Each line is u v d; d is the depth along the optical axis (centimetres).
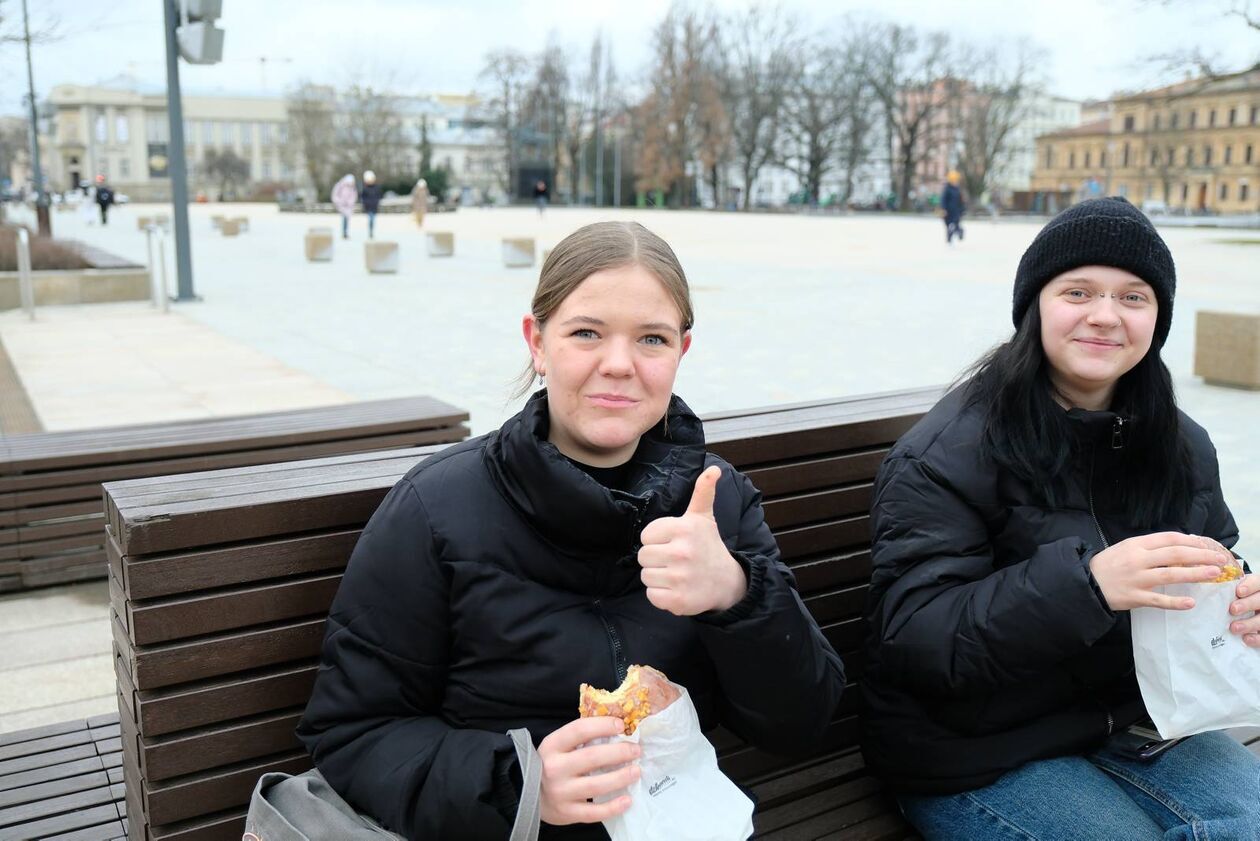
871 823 226
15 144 9112
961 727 207
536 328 180
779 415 269
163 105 11200
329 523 192
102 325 1265
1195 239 3047
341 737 169
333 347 1092
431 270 2042
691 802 156
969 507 210
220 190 10294
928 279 1823
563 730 154
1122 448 211
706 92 7394
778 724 173
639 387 168
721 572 159
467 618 169
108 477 425
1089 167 9456
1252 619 188
